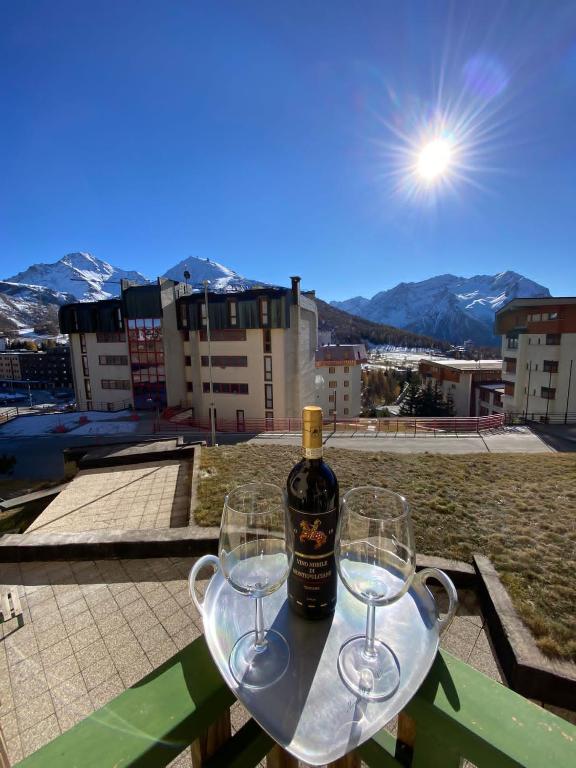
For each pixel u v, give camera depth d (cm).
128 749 75
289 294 2711
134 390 2981
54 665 303
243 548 120
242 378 2748
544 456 1113
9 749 241
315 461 112
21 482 1680
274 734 81
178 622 347
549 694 277
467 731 80
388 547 114
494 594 359
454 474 802
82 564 441
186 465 890
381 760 97
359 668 95
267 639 106
